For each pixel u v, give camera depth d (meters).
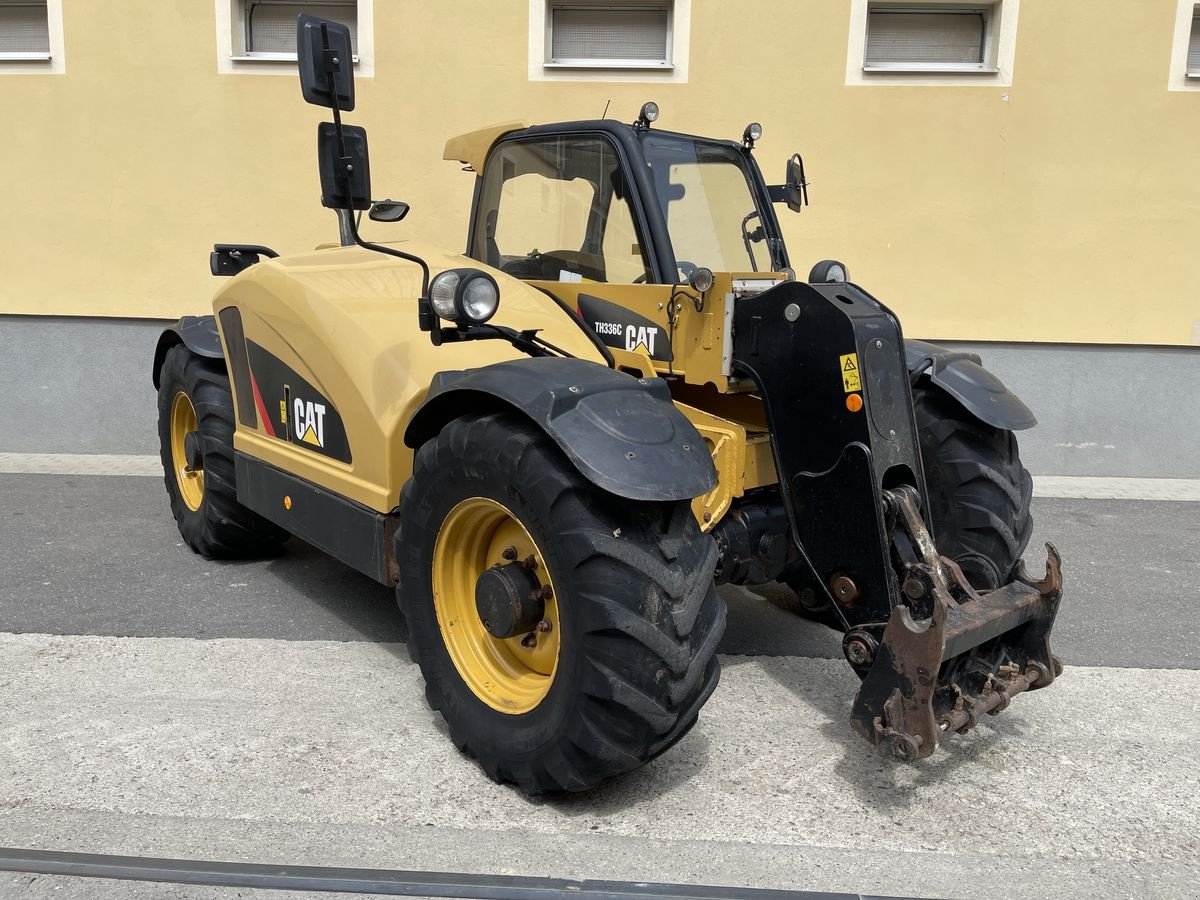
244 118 6.84
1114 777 2.78
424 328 2.78
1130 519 5.73
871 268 6.82
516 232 3.71
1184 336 6.77
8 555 4.64
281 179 6.91
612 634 2.30
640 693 2.31
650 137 3.30
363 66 6.76
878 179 6.72
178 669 3.37
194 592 4.18
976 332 6.84
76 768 2.68
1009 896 2.23
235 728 2.94
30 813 2.46
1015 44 6.52
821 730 3.04
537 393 2.42
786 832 2.47
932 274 6.81
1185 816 2.58
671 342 3.09
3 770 2.66
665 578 2.34
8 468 6.62
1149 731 3.08
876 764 2.83
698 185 3.39
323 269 3.78
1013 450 3.49
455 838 2.40
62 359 7.17
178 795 2.56
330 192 2.90
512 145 3.69
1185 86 6.51
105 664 3.40
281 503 3.79
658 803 2.60
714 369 2.98
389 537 3.13
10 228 7.02
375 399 3.16
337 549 3.39
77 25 6.77
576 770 2.41
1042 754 2.91
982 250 6.76
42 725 2.93
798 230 6.80
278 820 2.46
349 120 6.82
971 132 6.64
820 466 2.79
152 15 6.74
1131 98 6.54
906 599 2.57
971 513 3.35
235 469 4.30
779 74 6.64
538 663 2.72
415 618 2.87
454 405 2.75
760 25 6.59
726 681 3.40
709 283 2.89
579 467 2.27
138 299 7.06
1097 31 6.48
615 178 3.26
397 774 2.70
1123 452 6.95
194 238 6.98
